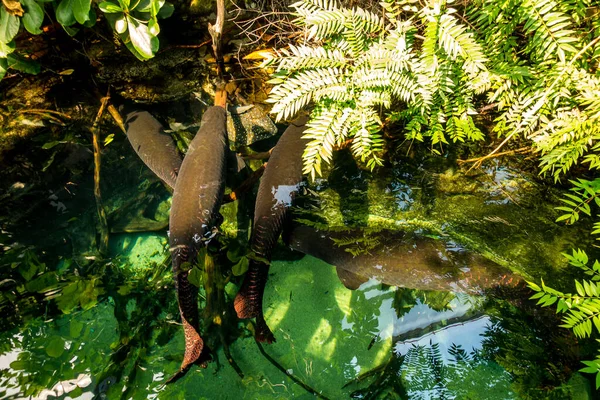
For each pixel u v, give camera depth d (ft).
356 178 11.33
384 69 10.05
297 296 10.52
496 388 8.84
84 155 11.85
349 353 9.74
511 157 11.36
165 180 10.91
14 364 9.19
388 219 10.71
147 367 9.34
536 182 10.98
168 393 9.05
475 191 11.00
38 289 10.12
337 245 10.12
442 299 9.89
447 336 9.55
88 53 11.88
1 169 11.22
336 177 11.34
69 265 10.64
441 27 9.86
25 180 11.32
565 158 10.02
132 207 11.53
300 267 10.88
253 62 12.69
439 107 10.93
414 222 10.60
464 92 10.71
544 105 10.25
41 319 9.85
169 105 12.36
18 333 9.64
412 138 11.51
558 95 9.95
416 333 9.71
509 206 10.69
